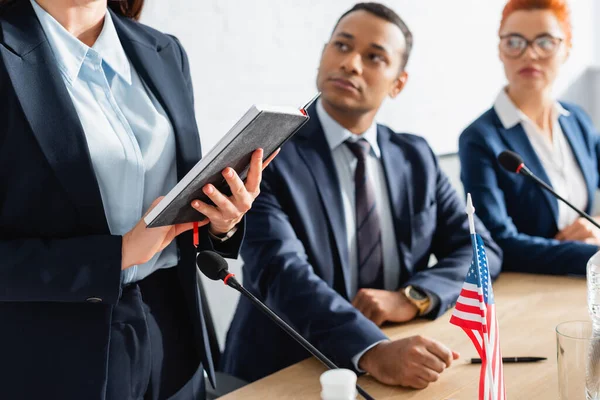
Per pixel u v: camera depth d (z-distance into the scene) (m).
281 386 1.24
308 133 1.68
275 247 1.52
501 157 1.51
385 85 1.66
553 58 2.10
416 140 1.83
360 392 0.96
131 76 1.14
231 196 1.03
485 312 0.94
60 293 0.99
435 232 1.86
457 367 1.30
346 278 1.63
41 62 1.01
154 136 1.12
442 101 3.38
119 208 1.08
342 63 1.62
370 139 1.72
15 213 1.01
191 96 1.25
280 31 2.60
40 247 1.00
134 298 1.10
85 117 1.05
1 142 0.98
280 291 1.48
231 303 2.30
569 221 2.18
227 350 1.71
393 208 1.72
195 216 1.02
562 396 1.00
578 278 1.87
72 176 1.00
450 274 1.66
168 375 1.15
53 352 1.03
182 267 1.16
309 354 1.53
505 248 1.97
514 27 2.10
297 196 1.60
